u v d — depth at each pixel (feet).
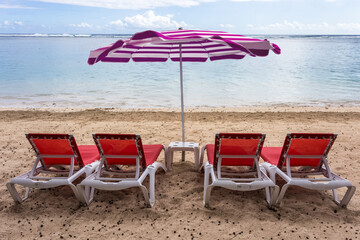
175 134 23.38
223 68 80.59
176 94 44.06
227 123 26.89
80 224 11.18
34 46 177.17
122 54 16.33
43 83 53.31
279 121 27.61
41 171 13.30
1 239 10.30
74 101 39.19
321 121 27.50
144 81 56.54
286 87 49.67
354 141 21.24
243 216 11.57
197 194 13.42
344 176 15.25
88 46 179.22
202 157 16.97
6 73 64.69
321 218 11.44
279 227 10.84
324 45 222.89
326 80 56.65
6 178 15.34
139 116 29.73
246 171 13.15
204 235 10.41
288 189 14.07
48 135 11.98
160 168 16.57
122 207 12.39
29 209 12.33
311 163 12.87
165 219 11.44
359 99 39.99
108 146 12.32
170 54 17.53
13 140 22.12
